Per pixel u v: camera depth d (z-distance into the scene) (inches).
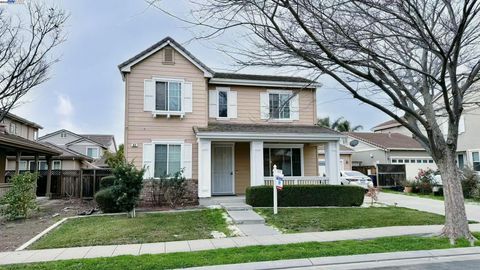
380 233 356.8
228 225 407.2
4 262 261.7
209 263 246.4
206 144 579.2
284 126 673.0
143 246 311.7
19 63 479.2
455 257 272.8
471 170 735.7
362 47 259.8
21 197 477.4
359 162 1227.9
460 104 319.0
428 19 304.2
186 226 399.9
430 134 322.3
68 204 642.8
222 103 681.0
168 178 567.5
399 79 334.6
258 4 232.5
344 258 259.3
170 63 621.0
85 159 1122.0
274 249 289.4
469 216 466.3
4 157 709.9
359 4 264.5
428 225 400.8
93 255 281.1
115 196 460.4
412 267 245.4
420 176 851.4
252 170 589.9
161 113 604.1
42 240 342.6
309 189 548.7
